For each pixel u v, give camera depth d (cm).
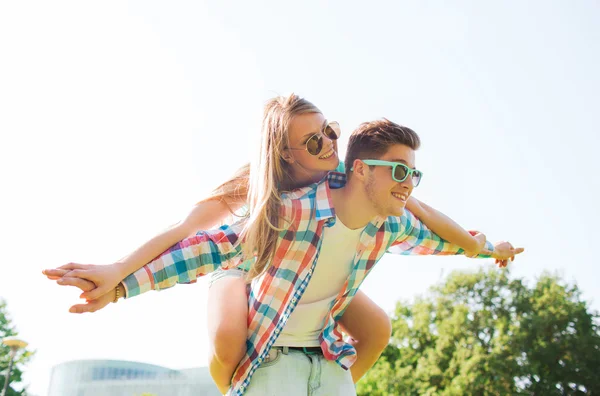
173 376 1575
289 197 212
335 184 226
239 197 229
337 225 215
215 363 212
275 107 220
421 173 217
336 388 211
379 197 210
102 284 176
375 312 244
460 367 2288
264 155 214
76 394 1633
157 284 191
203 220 217
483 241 264
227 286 225
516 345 2283
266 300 209
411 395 2328
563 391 2252
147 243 194
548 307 2364
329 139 220
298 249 207
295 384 204
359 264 221
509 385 2222
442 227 247
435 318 2503
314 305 217
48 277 172
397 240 239
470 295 2495
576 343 2289
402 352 2508
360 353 241
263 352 204
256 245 203
